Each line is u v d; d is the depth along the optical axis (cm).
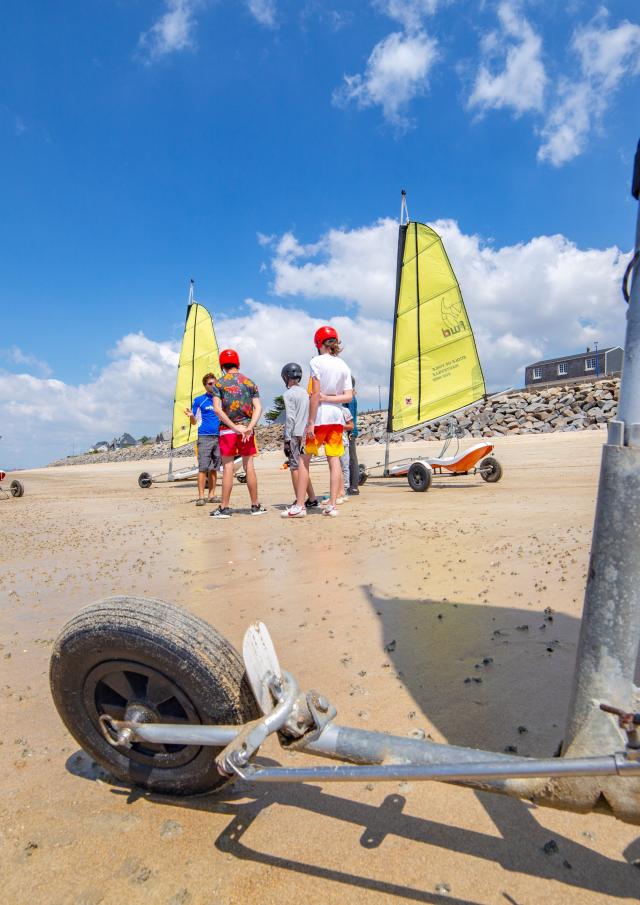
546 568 427
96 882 152
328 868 154
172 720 178
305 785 191
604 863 151
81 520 860
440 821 170
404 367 1188
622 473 137
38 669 290
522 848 158
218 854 161
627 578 138
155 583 446
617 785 130
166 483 1720
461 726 220
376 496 965
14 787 194
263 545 578
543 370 5275
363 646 302
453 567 447
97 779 198
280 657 293
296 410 782
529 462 1440
